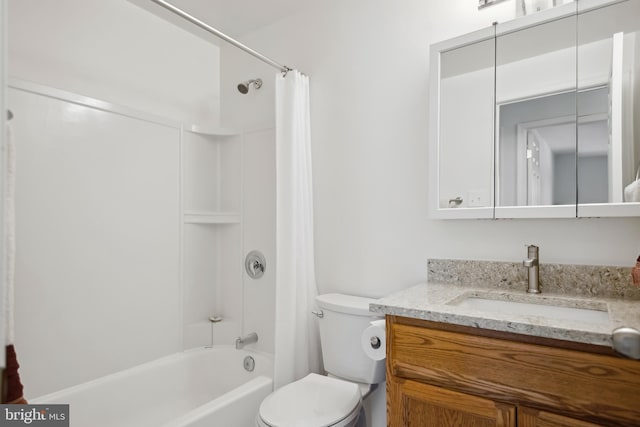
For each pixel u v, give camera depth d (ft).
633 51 3.85
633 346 2.19
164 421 6.35
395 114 5.65
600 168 3.98
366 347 4.24
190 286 7.51
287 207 5.83
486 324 3.08
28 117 5.21
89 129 5.92
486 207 4.61
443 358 3.35
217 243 8.13
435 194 4.97
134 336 6.45
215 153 8.16
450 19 5.16
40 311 5.28
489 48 4.67
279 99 6.06
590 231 4.17
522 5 4.49
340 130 6.24
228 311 7.91
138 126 6.64
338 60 6.33
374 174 5.84
